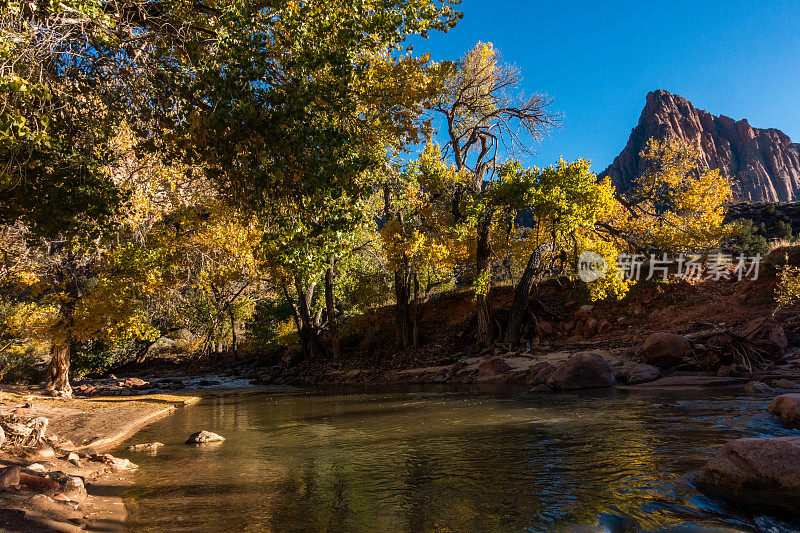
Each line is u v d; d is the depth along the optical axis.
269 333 34.06
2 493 4.92
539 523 4.34
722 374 14.26
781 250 21.02
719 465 4.93
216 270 22.11
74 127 8.94
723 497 4.78
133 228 17.52
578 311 24.23
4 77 5.57
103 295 18.17
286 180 7.67
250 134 7.17
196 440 9.55
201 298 29.53
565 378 15.09
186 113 7.46
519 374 18.17
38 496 4.96
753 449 4.84
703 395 11.80
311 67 7.62
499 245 26.36
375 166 8.41
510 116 26.97
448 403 13.42
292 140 7.31
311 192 7.46
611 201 21.55
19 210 9.23
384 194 25.00
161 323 28.80
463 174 24.47
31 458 7.07
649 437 7.55
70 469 6.94
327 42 7.84
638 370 15.30
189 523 4.75
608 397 12.64
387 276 29.00
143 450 8.90
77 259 18.84
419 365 24.09
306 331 30.95
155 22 7.19
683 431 7.81
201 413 14.55
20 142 6.88
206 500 5.57
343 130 8.02
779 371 13.82
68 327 18.42
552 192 20.75
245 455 8.16
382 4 8.12
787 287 16.66
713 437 7.25
